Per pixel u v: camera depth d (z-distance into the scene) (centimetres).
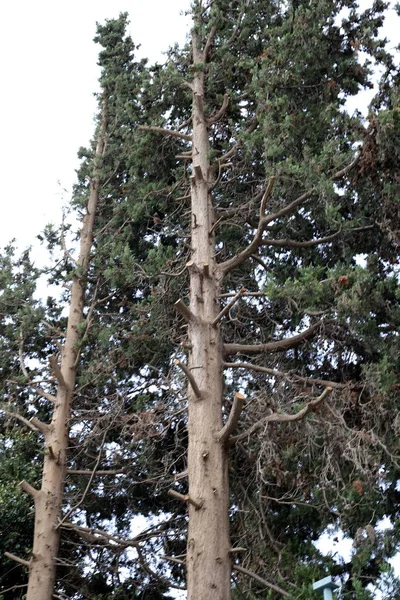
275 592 1009
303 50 1309
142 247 1612
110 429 1301
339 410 1011
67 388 1358
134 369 1437
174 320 1284
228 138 1443
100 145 1719
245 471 1202
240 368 1238
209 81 1429
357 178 1153
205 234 1191
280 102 1237
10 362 1546
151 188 1420
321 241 1149
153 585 1329
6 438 1507
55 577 1270
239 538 1146
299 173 1138
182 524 1330
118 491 1416
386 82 1188
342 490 1013
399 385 1020
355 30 1383
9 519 1338
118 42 1830
